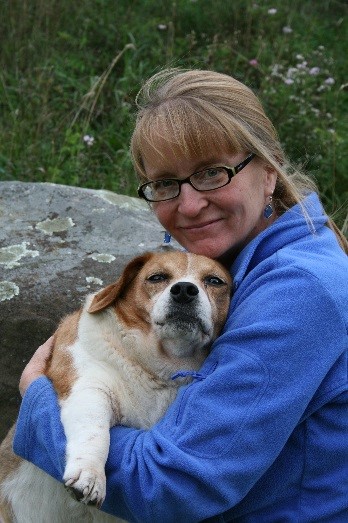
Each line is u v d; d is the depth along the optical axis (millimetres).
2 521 1438
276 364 1175
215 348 1235
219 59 2938
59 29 3199
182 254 1378
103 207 1841
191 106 1284
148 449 1193
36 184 1885
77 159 2404
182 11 3385
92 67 3012
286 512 1235
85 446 1222
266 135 1326
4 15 3127
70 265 1701
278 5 3447
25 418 1298
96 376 1331
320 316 1183
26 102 2664
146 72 2947
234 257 1392
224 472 1166
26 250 1729
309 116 2615
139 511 1198
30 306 1629
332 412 1223
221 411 1173
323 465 1229
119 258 1722
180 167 1297
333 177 2314
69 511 1376
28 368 1388
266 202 1333
